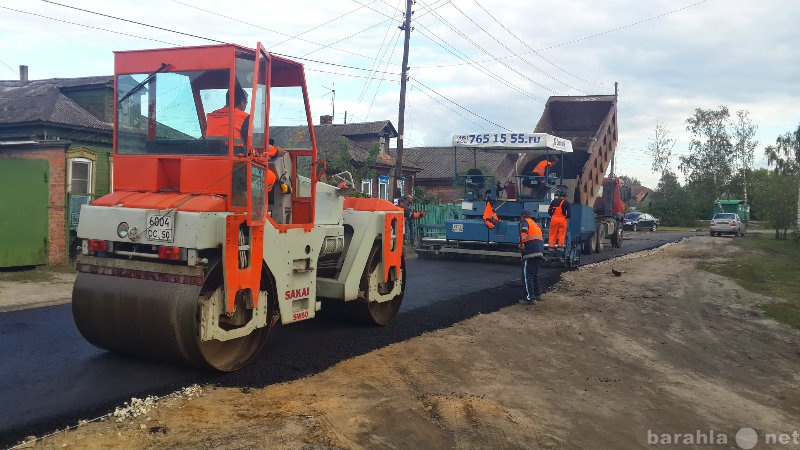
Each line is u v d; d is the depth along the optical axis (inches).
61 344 269.7
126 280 229.9
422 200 1114.1
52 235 510.6
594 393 243.6
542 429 203.3
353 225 316.5
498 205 656.4
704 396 248.4
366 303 323.0
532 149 631.8
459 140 645.9
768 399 249.8
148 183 241.0
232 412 196.4
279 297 252.1
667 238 1328.7
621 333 347.6
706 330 365.7
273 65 259.1
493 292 462.3
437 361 272.4
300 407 203.8
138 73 246.2
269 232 243.6
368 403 213.3
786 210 1107.3
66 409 191.2
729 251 920.3
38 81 818.8
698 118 2588.6
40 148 526.6
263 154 240.5
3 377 221.9
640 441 201.0
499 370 265.9
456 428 198.7
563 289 498.3
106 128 633.6
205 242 215.2
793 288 530.9
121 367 236.5
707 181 2512.3
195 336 216.2
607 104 789.9
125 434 176.6
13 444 166.4
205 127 234.1
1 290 403.5
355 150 1226.6
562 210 607.8
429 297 432.8
